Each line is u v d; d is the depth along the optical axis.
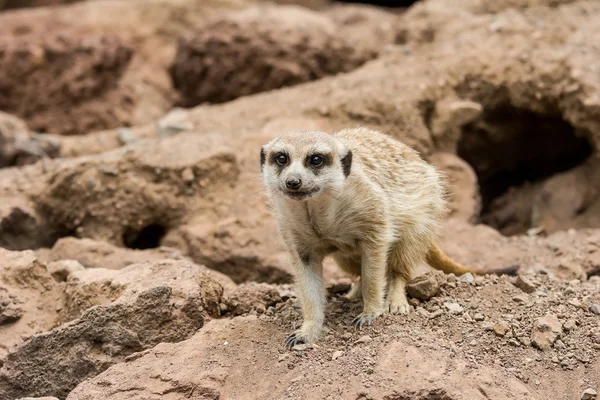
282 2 22.55
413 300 7.70
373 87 12.86
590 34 13.48
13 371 7.38
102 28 18.08
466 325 7.16
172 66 17.61
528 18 14.45
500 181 13.93
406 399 6.06
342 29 18.72
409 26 15.25
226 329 7.29
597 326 7.13
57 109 16.47
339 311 7.82
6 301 8.10
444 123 12.52
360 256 7.74
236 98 16.56
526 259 10.09
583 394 6.26
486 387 6.15
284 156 7.21
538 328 6.96
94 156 11.52
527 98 12.67
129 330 7.29
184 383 6.55
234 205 11.06
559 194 12.27
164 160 11.20
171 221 11.10
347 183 7.20
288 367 6.71
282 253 10.38
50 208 11.05
